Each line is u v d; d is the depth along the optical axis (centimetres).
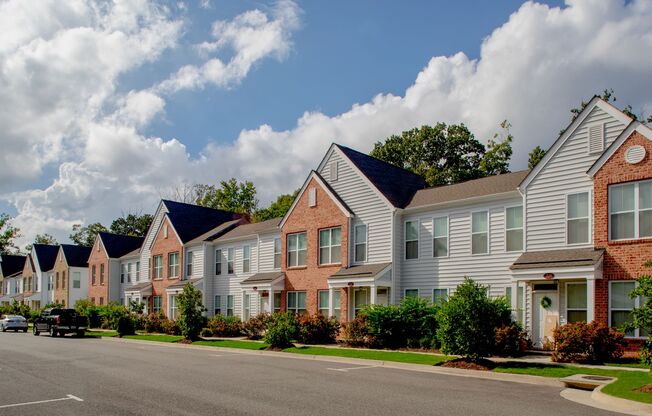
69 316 3988
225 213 5188
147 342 3362
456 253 2589
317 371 1798
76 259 6788
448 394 1328
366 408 1159
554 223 2189
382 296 2853
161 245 4966
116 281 5906
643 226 1916
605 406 1177
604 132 2084
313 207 3294
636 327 1338
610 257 1969
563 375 1540
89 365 2014
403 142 5444
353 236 3036
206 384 1517
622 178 1967
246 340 3145
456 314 1817
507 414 1093
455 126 5294
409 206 2805
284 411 1134
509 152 4822
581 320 2083
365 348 2489
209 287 4369
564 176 2178
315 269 3231
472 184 2716
